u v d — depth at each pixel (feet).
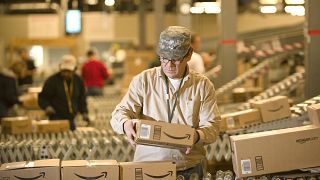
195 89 11.83
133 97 12.03
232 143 12.18
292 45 37.06
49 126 21.40
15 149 16.96
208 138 11.57
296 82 23.75
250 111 17.48
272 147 12.10
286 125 17.43
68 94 24.86
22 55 49.98
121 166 11.58
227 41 30.45
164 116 11.89
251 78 32.60
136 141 11.28
